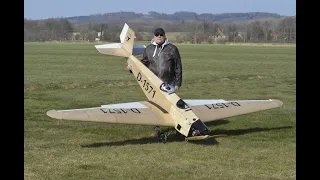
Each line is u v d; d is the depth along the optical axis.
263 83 22.58
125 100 16.41
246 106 10.71
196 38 139.50
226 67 33.53
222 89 20.05
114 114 9.54
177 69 11.09
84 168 7.97
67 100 16.17
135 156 8.70
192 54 55.75
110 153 8.92
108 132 10.84
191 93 18.66
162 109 10.05
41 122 11.92
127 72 27.92
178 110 9.59
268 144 9.68
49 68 30.69
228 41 144.00
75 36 154.25
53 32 155.12
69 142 9.84
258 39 144.25
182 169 7.91
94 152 9.00
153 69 11.14
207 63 38.09
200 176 7.55
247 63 38.47
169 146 9.45
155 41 10.98
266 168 8.01
